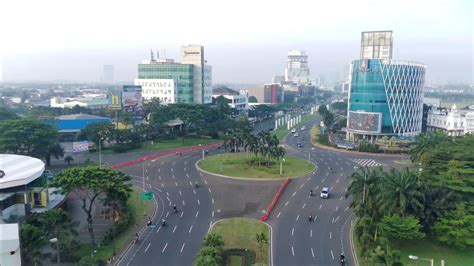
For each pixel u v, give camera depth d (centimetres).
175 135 18600
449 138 12488
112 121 19412
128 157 14400
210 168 12506
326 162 14000
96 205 9131
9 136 12019
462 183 8469
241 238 7344
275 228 7894
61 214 6131
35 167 8788
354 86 18512
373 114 17800
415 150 12038
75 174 7088
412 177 7406
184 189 10412
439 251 6869
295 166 12950
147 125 17662
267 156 13512
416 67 18262
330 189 10562
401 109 18012
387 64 17625
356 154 15738
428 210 7175
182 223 8100
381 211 7125
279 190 10200
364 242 6712
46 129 12781
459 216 6950
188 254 6700
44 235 5600
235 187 10581
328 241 7300
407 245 7062
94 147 15562
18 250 5178
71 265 6097
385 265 5812
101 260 6388
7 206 7694
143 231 7688
